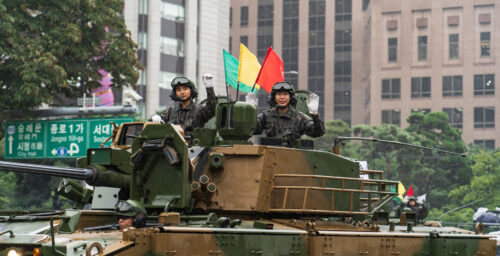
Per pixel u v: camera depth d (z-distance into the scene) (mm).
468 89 129000
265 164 16297
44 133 38188
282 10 147875
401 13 131875
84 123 37719
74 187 19078
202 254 13273
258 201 16016
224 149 16609
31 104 39281
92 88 44188
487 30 128375
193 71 89625
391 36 132125
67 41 40594
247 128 16922
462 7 129625
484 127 127938
